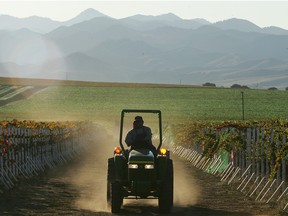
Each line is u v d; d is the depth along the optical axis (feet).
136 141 105.09
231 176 158.30
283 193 107.04
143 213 100.12
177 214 98.89
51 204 108.68
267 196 116.37
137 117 106.22
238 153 152.66
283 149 111.96
